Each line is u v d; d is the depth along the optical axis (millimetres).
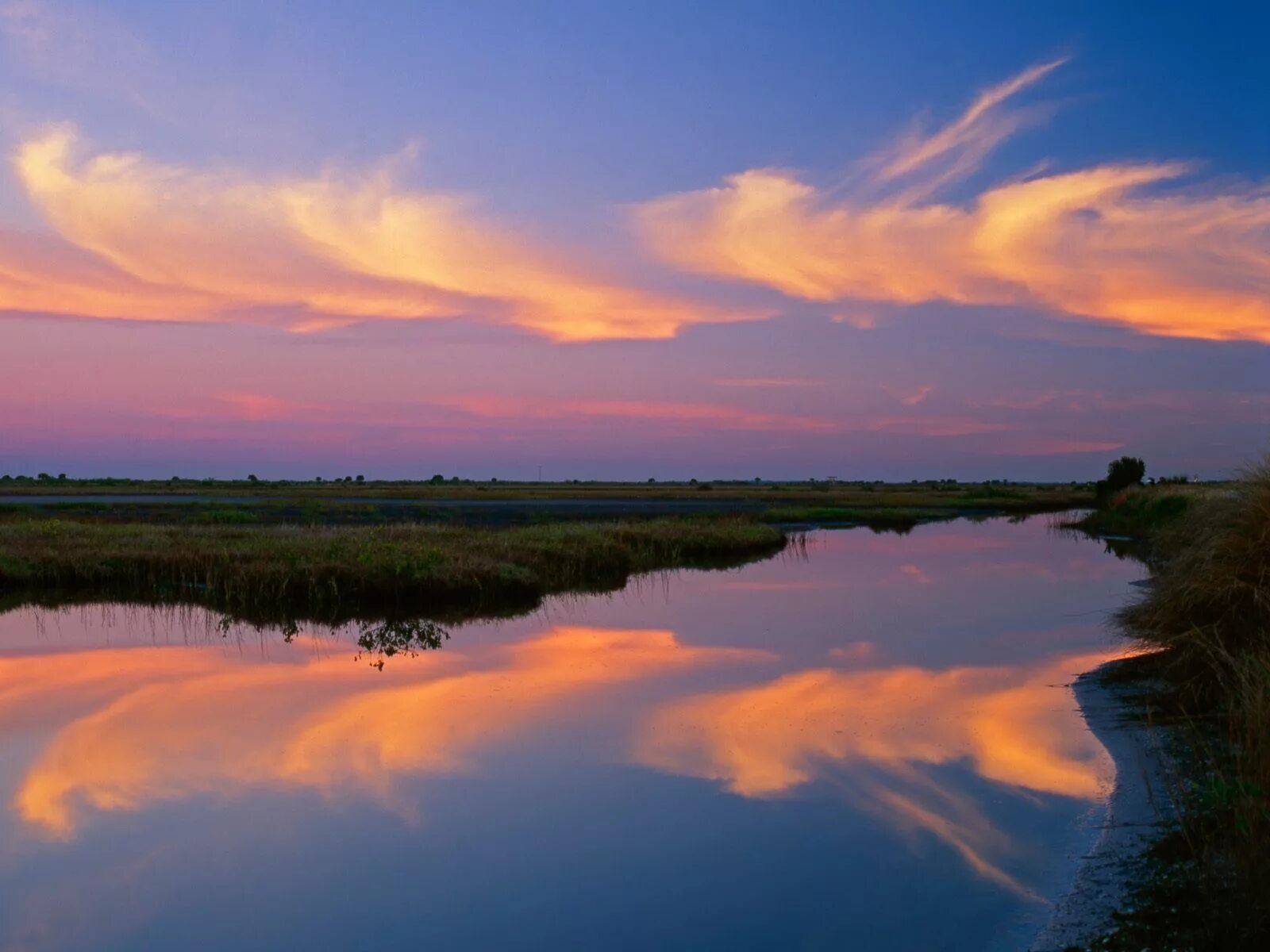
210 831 7402
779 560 30406
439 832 7328
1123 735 8836
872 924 5738
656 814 7613
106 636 16078
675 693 11641
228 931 5898
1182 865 5805
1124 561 29500
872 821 7320
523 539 27531
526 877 6539
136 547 23562
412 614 18453
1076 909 5602
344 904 6219
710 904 6078
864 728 9875
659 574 26000
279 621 17625
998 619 17328
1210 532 10266
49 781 8516
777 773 8547
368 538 24297
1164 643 9953
